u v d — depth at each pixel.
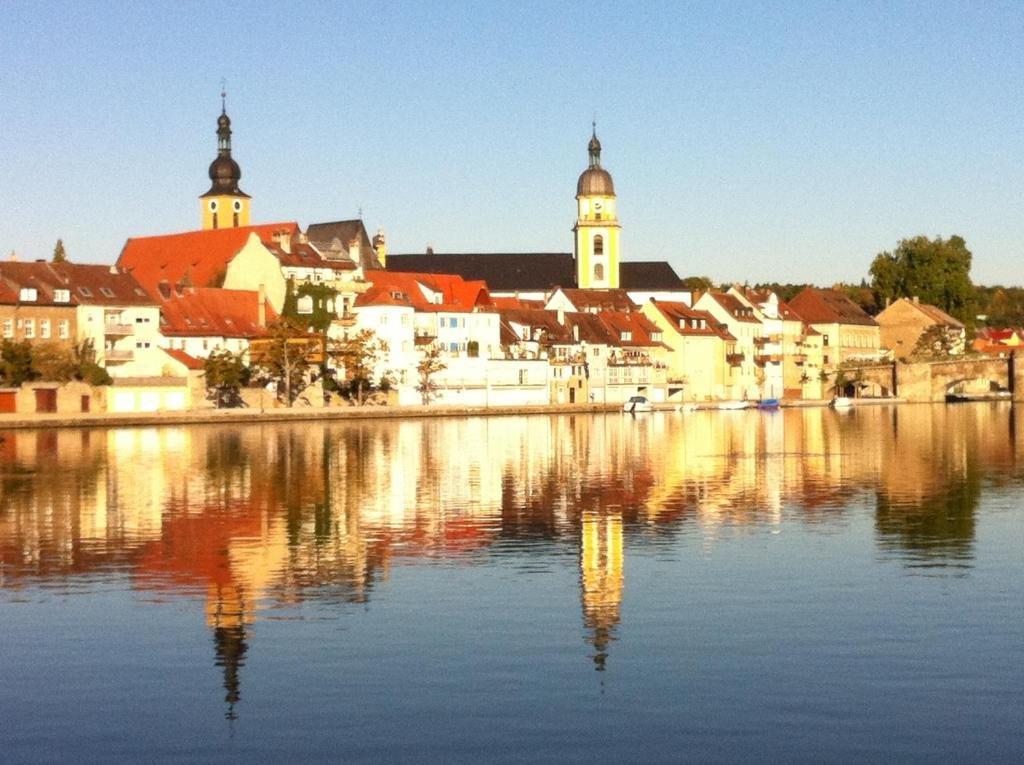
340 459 111.94
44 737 34.75
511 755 33.25
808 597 49.41
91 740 34.53
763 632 44.06
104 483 90.38
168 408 189.50
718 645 42.50
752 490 85.44
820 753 33.22
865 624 45.03
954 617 45.94
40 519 71.19
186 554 59.47
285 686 38.53
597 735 34.47
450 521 70.25
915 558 57.53
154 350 194.38
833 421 189.50
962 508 75.00
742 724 35.12
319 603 48.84
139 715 36.25
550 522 69.69
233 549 60.84
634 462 108.62
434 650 42.09
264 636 43.97
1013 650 41.53
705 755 33.16
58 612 47.56
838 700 36.91
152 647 42.66
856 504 77.25
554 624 45.34
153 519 71.19
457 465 105.50
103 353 189.75
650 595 49.88
